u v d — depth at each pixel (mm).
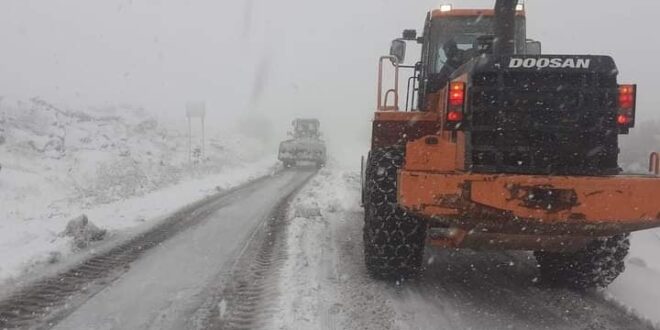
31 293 4965
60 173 13133
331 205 10617
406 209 4602
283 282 5277
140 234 7715
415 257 5242
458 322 4430
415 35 7664
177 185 14719
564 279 5414
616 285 5582
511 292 5332
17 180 11469
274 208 10422
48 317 4363
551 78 4578
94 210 9844
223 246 6941
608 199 4250
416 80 7637
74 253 6520
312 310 4535
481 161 4621
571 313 4742
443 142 4621
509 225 4457
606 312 4785
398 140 6086
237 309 4551
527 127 4566
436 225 5418
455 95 4660
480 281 5695
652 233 8969
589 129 4555
